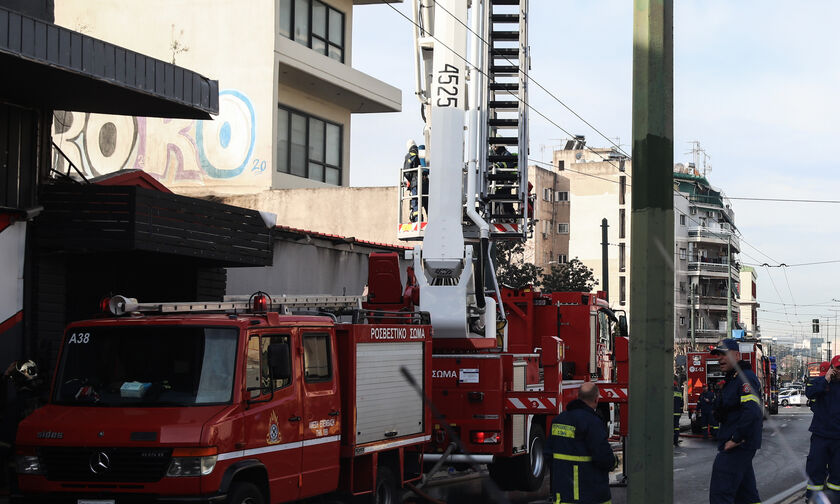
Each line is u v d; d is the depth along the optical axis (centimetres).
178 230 1412
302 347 1006
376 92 3334
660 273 664
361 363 1099
